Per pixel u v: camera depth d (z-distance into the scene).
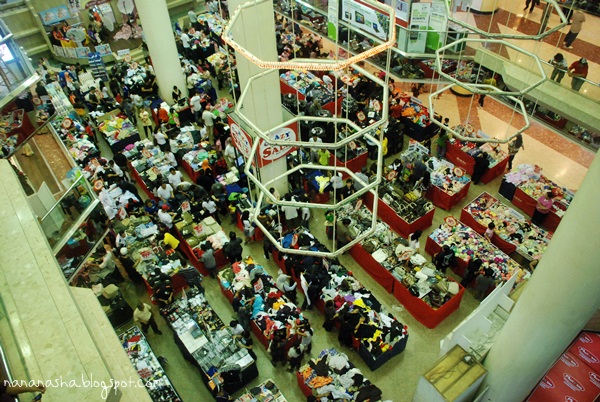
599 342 8.47
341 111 17.02
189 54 20.80
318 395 9.68
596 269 6.36
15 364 5.46
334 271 11.91
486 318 9.36
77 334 5.75
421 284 11.52
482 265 11.89
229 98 19.00
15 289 6.27
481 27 14.08
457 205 14.39
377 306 11.24
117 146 16.33
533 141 16.08
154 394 9.62
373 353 10.45
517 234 12.48
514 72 13.25
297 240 12.35
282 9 18.78
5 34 10.84
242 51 5.10
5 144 11.72
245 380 10.43
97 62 19.16
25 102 12.22
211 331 10.77
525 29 14.18
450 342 9.01
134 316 11.27
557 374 8.65
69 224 10.09
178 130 16.64
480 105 17.55
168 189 13.92
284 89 18.50
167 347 11.45
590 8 13.86
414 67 16.09
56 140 14.50
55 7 21.34
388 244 12.52
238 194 13.84
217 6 22.56
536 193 13.45
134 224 13.38
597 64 12.88
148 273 12.02
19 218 7.25
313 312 11.99
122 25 23.23
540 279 7.11
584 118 11.99
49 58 22.22
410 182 14.59
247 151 13.33
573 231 6.33
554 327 7.28
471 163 14.76
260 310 11.13
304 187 14.78
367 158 15.78
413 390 10.38
